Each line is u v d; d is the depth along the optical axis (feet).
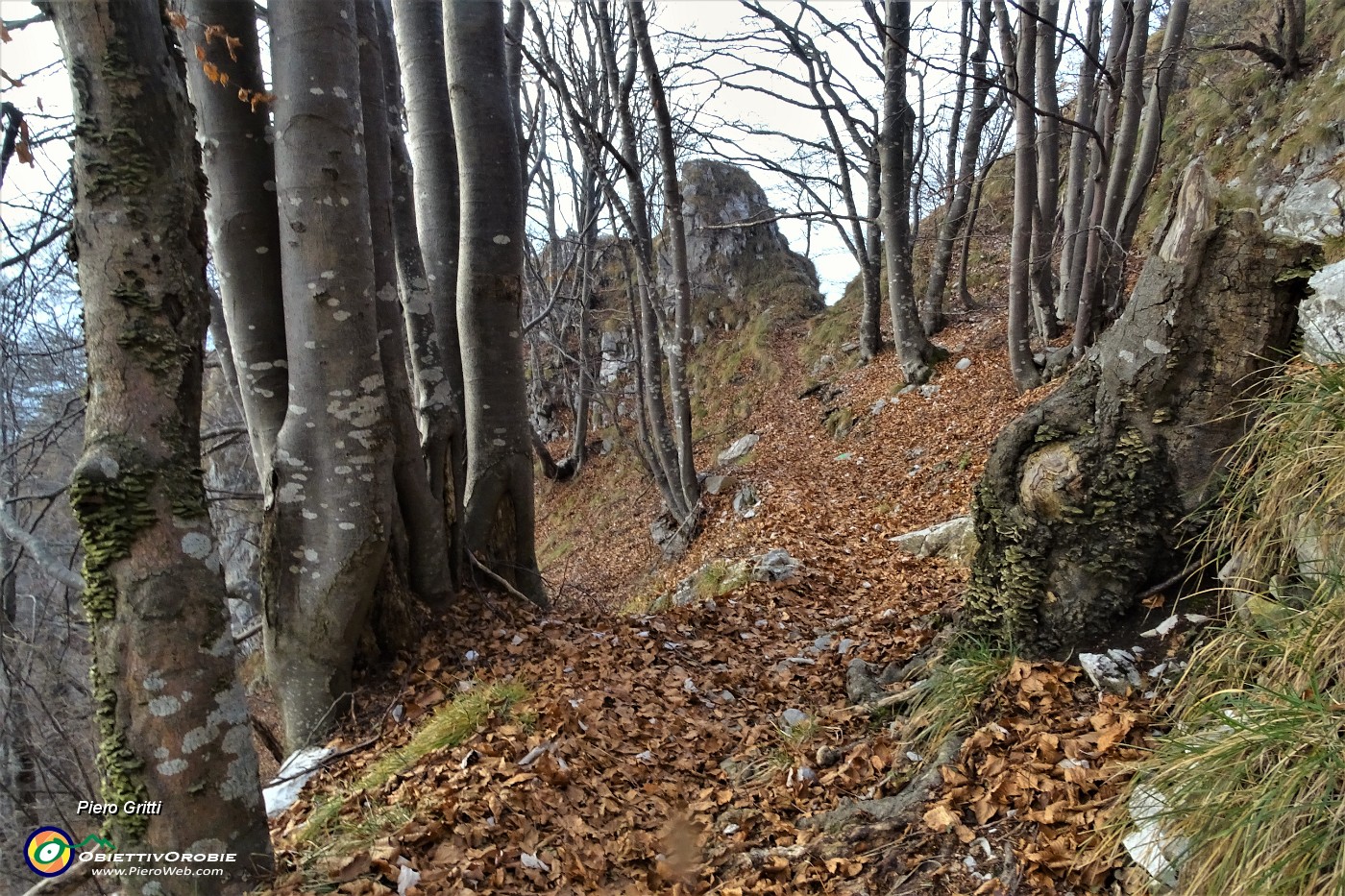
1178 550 10.16
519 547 22.09
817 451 45.96
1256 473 8.93
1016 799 8.70
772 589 23.04
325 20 14.67
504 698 13.70
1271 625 8.03
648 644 18.02
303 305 15.30
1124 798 7.84
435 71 21.16
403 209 19.81
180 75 7.99
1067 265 41.63
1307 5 42.14
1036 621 10.96
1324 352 8.71
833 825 9.80
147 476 7.69
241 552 49.11
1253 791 6.41
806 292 71.36
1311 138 31.99
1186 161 43.37
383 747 14.25
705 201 74.90
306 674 15.90
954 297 58.49
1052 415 11.07
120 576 7.72
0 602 20.58
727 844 10.27
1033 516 10.96
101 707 7.88
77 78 7.30
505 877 9.25
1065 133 40.78
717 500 43.29
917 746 10.80
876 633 17.66
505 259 21.15
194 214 7.97
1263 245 9.34
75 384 20.54
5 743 20.58
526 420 22.20
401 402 17.67
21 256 10.68
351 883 8.68
